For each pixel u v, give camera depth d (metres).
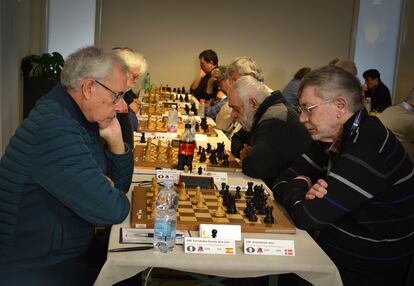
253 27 8.19
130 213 2.09
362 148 2.00
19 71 6.19
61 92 1.90
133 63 3.73
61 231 1.84
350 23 8.22
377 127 2.03
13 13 5.57
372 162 1.98
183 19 8.11
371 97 7.14
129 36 8.07
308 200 2.06
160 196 2.05
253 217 2.04
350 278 2.09
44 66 6.39
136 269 1.72
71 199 1.77
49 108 1.84
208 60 6.96
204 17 8.13
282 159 2.75
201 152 3.06
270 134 2.75
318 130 2.10
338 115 2.05
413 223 2.07
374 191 1.98
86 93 1.88
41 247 1.83
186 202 2.21
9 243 1.81
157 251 1.78
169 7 8.07
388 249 2.05
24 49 6.47
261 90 2.92
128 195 2.31
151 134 3.83
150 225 1.94
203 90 6.95
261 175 2.76
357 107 2.05
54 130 1.77
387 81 8.37
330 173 2.05
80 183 1.76
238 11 8.14
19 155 1.78
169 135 3.83
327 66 2.12
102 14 7.96
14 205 1.80
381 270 2.07
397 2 8.20
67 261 1.90
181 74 8.23
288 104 2.93
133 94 5.06
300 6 8.17
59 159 1.76
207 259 1.75
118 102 1.97
